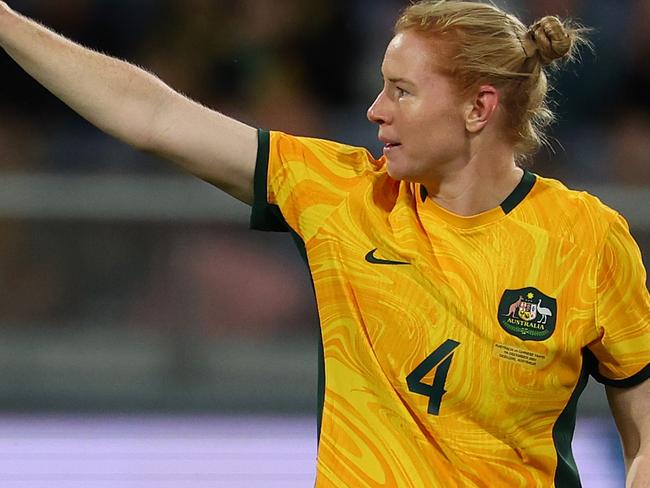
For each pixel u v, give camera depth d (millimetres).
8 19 9148
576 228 9070
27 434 20328
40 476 17828
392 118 8945
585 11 30922
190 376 22281
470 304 8867
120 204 22219
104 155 28500
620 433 9781
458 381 8859
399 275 8984
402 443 8906
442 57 8797
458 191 9094
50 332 22312
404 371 8930
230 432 20797
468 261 8969
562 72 29953
